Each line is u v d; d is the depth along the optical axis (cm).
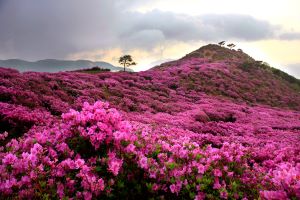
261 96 5334
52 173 550
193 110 2891
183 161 695
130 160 638
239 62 8075
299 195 459
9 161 546
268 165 903
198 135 1474
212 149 786
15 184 495
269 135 2103
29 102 1642
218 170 633
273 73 8225
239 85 5572
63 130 684
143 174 616
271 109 4281
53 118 1348
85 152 650
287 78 8425
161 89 3984
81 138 654
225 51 10581
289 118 3472
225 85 5291
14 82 1997
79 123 667
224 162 722
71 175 569
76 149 650
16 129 1143
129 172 611
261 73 7306
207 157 733
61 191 507
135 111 2430
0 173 519
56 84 2383
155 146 746
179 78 4988
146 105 2775
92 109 711
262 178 689
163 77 4825
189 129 1959
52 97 1925
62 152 639
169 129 1431
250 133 2061
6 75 2150
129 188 591
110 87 3152
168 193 591
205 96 4212
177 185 580
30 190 491
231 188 607
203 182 610
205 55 9838
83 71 5494
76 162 555
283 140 1866
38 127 1073
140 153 654
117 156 635
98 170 580
